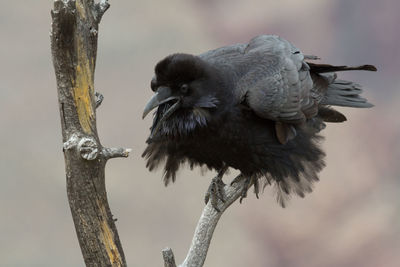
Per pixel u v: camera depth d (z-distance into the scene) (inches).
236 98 332.5
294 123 342.0
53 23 261.0
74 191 274.4
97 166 271.9
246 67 340.8
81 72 267.6
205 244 329.1
